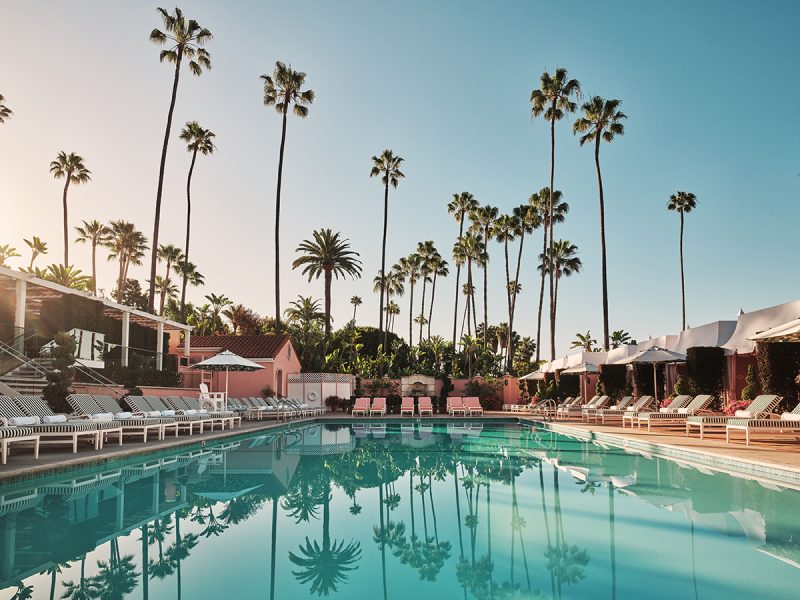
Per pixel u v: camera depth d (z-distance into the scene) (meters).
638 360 18.22
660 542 5.23
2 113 31.20
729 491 7.72
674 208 45.56
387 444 15.33
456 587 4.12
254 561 4.73
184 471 9.96
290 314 45.22
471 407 28.91
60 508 6.77
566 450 13.26
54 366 12.82
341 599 3.86
